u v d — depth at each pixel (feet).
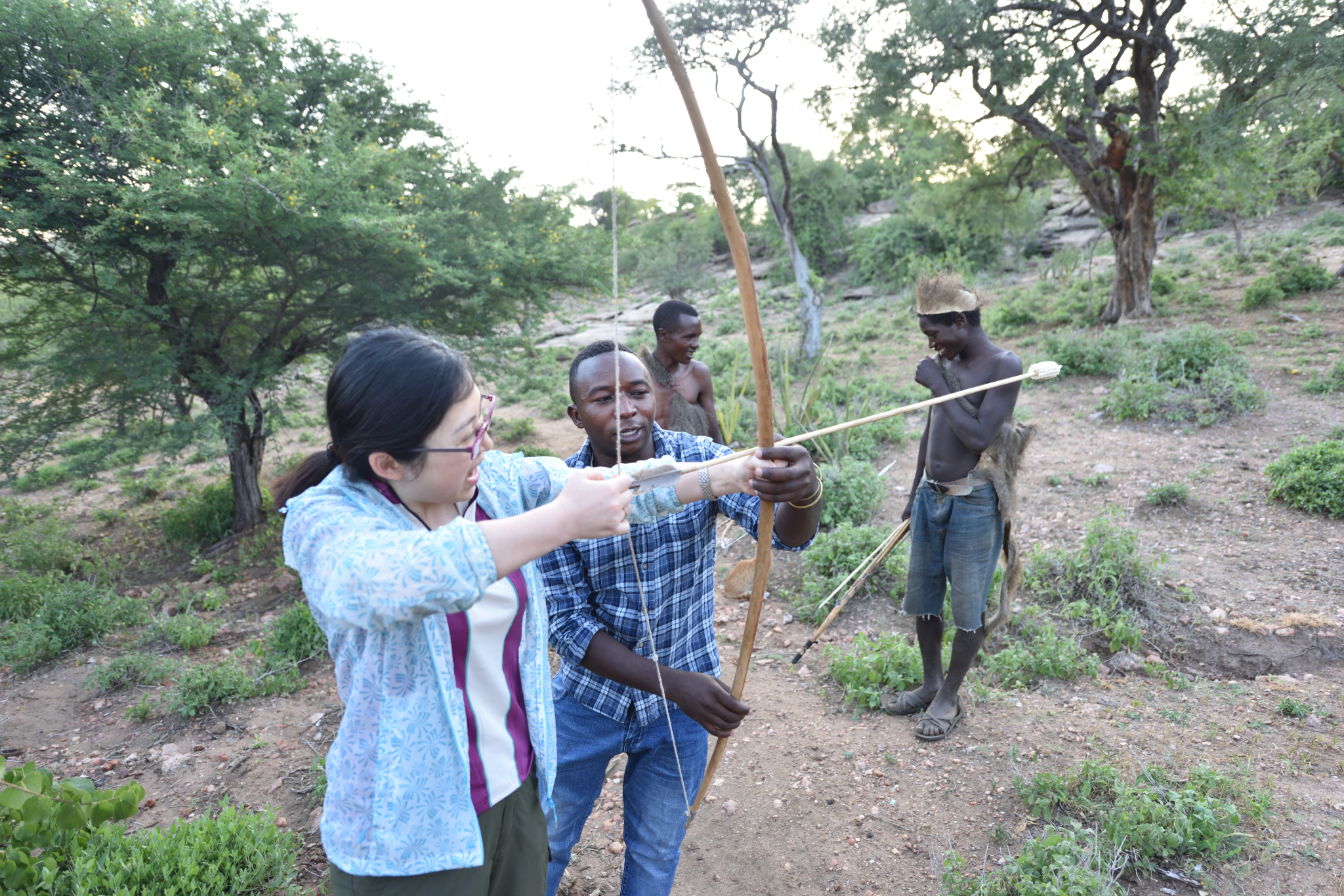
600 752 6.62
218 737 13.96
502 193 31.89
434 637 4.20
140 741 14.19
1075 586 15.31
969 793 10.14
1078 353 34.99
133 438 26.35
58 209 22.86
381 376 3.86
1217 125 41.11
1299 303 43.42
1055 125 50.93
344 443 4.02
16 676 17.76
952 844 9.33
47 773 6.89
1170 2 40.75
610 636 6.25
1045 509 20.20
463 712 4.39
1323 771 9.93
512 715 4.91
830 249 106.52
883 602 15.83
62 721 15.44
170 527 30.45
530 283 30.71
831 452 26.48
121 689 16.55
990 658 12.97
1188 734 10.91
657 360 15.26
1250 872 8.41
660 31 4.50
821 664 13.93
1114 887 8.18
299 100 30.30
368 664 4.15
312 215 23.20
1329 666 12.42
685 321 15.23
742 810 10.32
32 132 23.40
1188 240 76.95
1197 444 23.75
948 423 10.53
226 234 24.39
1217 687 12.10
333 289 27.68
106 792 7.11
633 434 6.36
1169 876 8.41
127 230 23.15
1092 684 12.43
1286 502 18.56
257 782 12.33
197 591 24.31
